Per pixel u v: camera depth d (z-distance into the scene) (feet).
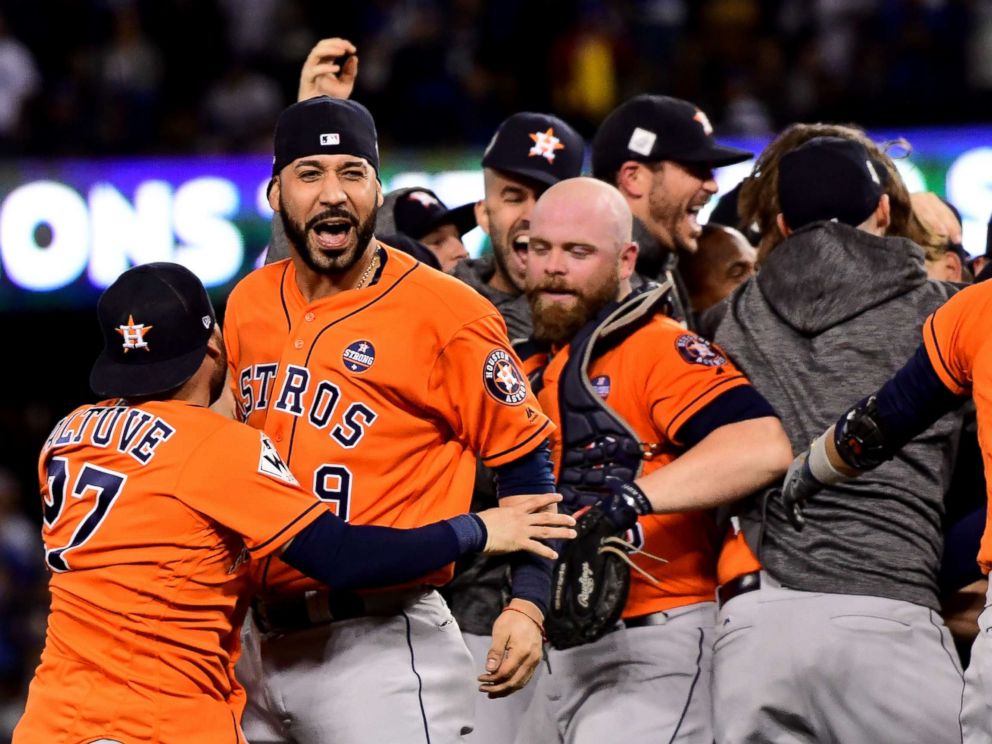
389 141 143.33
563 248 47.85
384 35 152.56
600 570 44.68
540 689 49.75
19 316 141.18
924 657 44.24
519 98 156.97
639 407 47.42
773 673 44.62
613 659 47.85
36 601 122.21
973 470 50.57
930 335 41.11
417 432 41.63
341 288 42.29
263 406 42.34
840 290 47.09
